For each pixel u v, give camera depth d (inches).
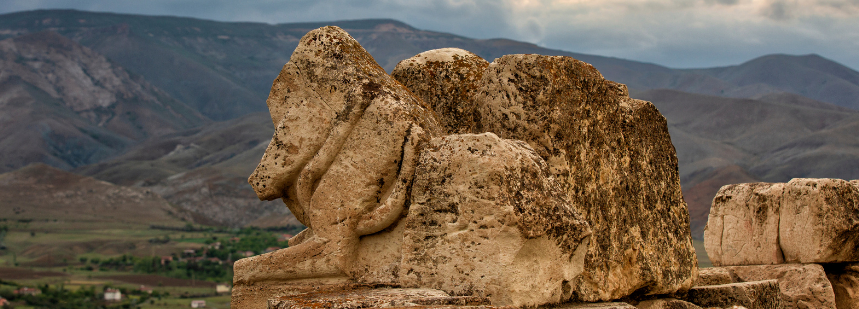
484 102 251.9
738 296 296.8
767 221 360.5
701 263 1488.7
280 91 276.7
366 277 253.9
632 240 270.1
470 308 188.4
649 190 286.0
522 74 242.5
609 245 256.8
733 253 373.4
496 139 213.9
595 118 262.2
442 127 276.2
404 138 248.7
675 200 301.4
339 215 255.0
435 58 311.4
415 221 220.5
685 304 288.8
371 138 252.7
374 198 252.8
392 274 249.3
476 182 211.0
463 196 212.7
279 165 269.1
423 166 222.1
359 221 253.0
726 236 378.0
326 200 257.1
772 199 359.6
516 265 207.8
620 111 279.6
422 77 308.2
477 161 211.8
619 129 276.4
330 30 274.4
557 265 220.1
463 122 297.9
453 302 197.0
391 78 272.7
